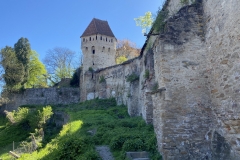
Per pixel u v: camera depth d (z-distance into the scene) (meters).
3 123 31.27
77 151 9.79
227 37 7.21
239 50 6.58
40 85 47.88
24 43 39.28
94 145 10.98
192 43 8.77
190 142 8.02
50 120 28.19
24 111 28.02
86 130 14.25
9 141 24.23
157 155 8.30
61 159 9.46
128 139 10.22
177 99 8.31
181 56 8.66
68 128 15.70
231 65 7.00
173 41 8.77
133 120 16.48
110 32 39.41
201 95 8.35
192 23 8.94
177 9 11.11
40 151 15.26
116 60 44.22
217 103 7.82
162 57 8.62
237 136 6.77
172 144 7.98
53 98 36.91
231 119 7.02
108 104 28.17
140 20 23.14
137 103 20.42
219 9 7.69
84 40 38.09
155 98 9.22
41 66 47.56
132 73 23.91
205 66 8.55
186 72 8.52
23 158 14.30
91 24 39.41
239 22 6.54
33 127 25.14
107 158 9.34
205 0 8.73
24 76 37.84
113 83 29.41
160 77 8.75
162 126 8.14
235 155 6.86
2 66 36.28
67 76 52.59
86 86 34.50
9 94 37.00
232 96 6.97
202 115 8.21
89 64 36.53
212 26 8.17
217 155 7.62
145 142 9.70
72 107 31.34
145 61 16.05
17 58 37.81
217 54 7.83
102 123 16.23
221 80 7.56
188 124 8.15
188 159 7.88
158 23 10.06
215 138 7.82
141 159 8.68
